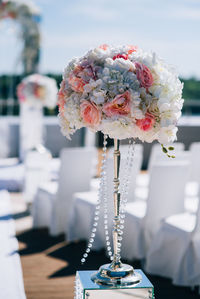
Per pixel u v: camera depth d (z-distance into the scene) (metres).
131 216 3.66
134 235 3.65
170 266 3.38
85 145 7.79
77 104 1.81
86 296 1.75
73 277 3.37
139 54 1.84
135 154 3.94
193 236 3.18
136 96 1.70
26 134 7.15
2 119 8.16
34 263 3.64
